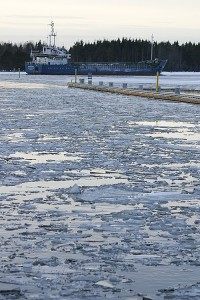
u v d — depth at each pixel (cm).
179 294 661
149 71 15775
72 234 884
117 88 6025
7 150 1811
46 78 12469
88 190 1212
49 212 1020
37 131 2380
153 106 3975
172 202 1112
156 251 805
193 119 2991
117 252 799
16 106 3856
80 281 694
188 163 1602
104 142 2050
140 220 971
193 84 8969
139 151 1833
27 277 705
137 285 687
